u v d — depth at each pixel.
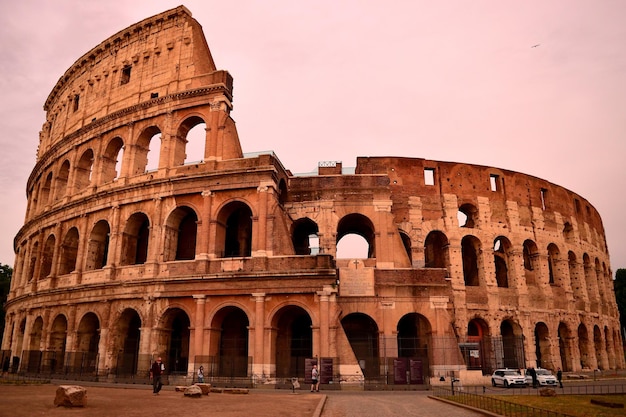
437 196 67.19
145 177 57.12
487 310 64.50
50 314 60.25
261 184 51.66
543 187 76.31
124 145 60.59
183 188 53.91
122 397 31.55
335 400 34.81
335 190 58.22
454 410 28.95
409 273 55.22
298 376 50.88
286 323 52.28
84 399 25.17
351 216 58.88
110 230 57.28
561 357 73.38
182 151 58.41
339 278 55.00
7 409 22.72
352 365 45.66
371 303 54.22
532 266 72.31
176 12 62.69
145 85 62.19
